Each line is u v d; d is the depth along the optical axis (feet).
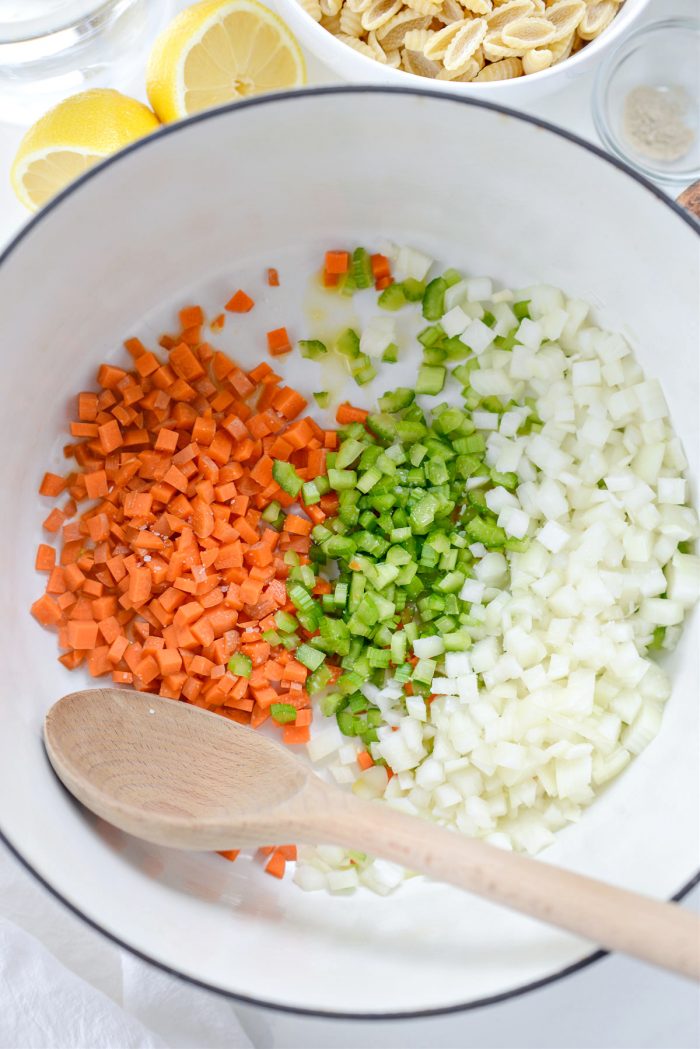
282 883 1.82
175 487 1.84
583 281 1.85
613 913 1.47
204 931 1.72
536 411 1.88
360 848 1.57
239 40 1.84
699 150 1.94
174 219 1.79
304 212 1.85
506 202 1.81
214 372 1.90
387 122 1.73
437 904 1.78
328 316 1.91
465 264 1.90
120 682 1.85
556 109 1.94
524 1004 1.83
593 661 1.78
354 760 1.85
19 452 1.83
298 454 1.90
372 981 1.69
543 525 1.87
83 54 1.90
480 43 1.80
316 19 1.85
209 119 1.69
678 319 1.79
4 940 1.79
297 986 1.68
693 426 1.81
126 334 1.88
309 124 1.73
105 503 1.86
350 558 1.85
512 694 1.81
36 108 1.95
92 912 1.66
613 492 1.83
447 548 1.84
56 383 1.84
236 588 1.84
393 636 1.83
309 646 1.84
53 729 1.71
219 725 1.74
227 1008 1.83
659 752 1.78
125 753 1.72
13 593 1.83
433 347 1.90
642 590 1.80
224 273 1.88
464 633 1.83
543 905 1.49
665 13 1.94
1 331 1.75
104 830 1.74
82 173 1.69
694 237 1.71
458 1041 1.83
